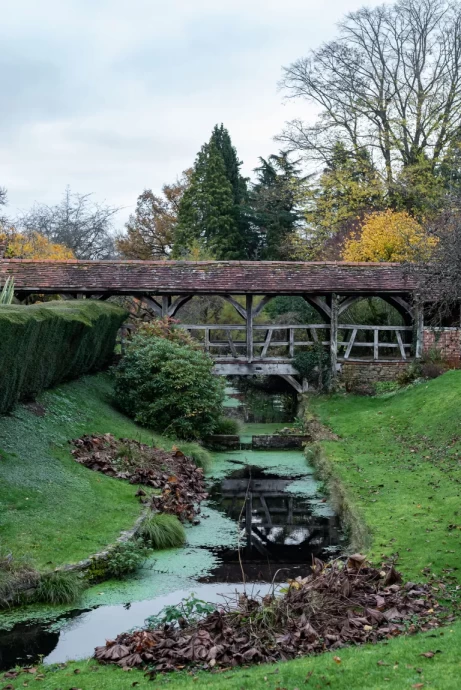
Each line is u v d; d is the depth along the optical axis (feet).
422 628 20.25
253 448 58.08
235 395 88.89
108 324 59.11
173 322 65.36
